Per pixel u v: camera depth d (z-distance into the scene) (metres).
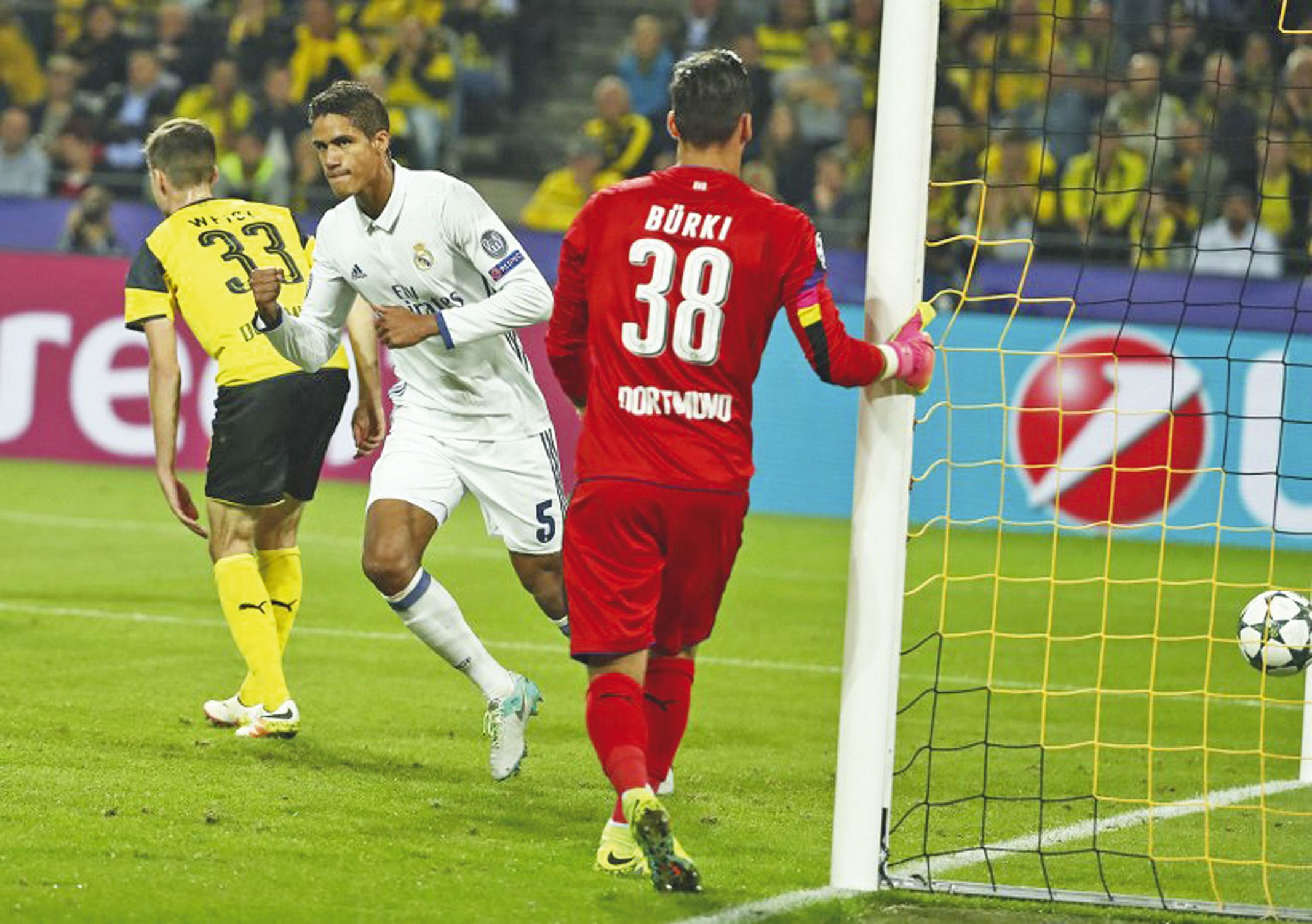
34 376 48.56
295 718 20.97
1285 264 47.66
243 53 56.75
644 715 15.55
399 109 56.41
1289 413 44.00
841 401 46.62
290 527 22.14
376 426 21.67
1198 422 44.34
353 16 58.50
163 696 23.25
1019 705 26.19
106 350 48.22
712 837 17.44
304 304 19.06
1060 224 47.66
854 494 15.53
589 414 15.10
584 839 17.06
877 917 14.85
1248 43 49.34
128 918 13.87
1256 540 44.12
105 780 18.42
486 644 28.84
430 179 18.67
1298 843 18.45
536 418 19.95
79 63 57.88
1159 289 45.72
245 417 20.72
